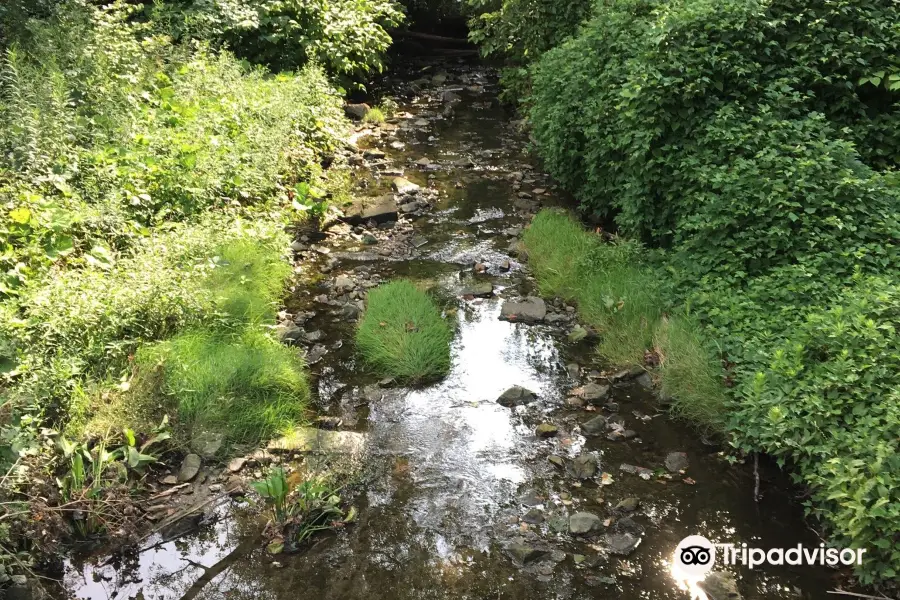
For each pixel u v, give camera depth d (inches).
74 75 274.2
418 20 606.9
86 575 136.6
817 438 146.3
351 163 350.9
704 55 223.8
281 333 211.8
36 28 295.1
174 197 243.4
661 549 144.7
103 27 321.7
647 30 245.1
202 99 309.7
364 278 249.1
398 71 545.0
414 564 140.8
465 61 581.9
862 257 180.1
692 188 220.4
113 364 174.2
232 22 398.3
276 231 249.1
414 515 152.5
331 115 378.9
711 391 176.9
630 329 209.3
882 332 156.1
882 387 145.6
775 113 217.6
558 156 289.0
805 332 166.2
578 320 226.4
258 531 147.4
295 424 177.5
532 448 172.9
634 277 228.2
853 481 132.3
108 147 249.8
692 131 226.7
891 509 124.1
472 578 137.8
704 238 209.6
